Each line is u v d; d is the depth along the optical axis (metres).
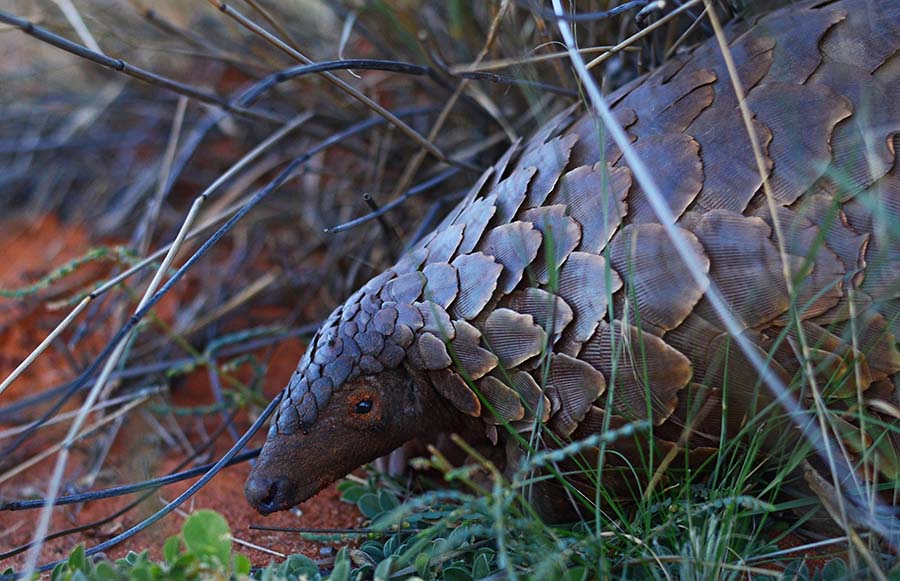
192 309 1.08
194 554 0.81
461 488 0.93
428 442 0.93
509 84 0.98
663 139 0.86
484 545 0.86
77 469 0.98
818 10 0.87
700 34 0.95
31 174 1.23
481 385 0.86
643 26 0.95
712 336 0.84
